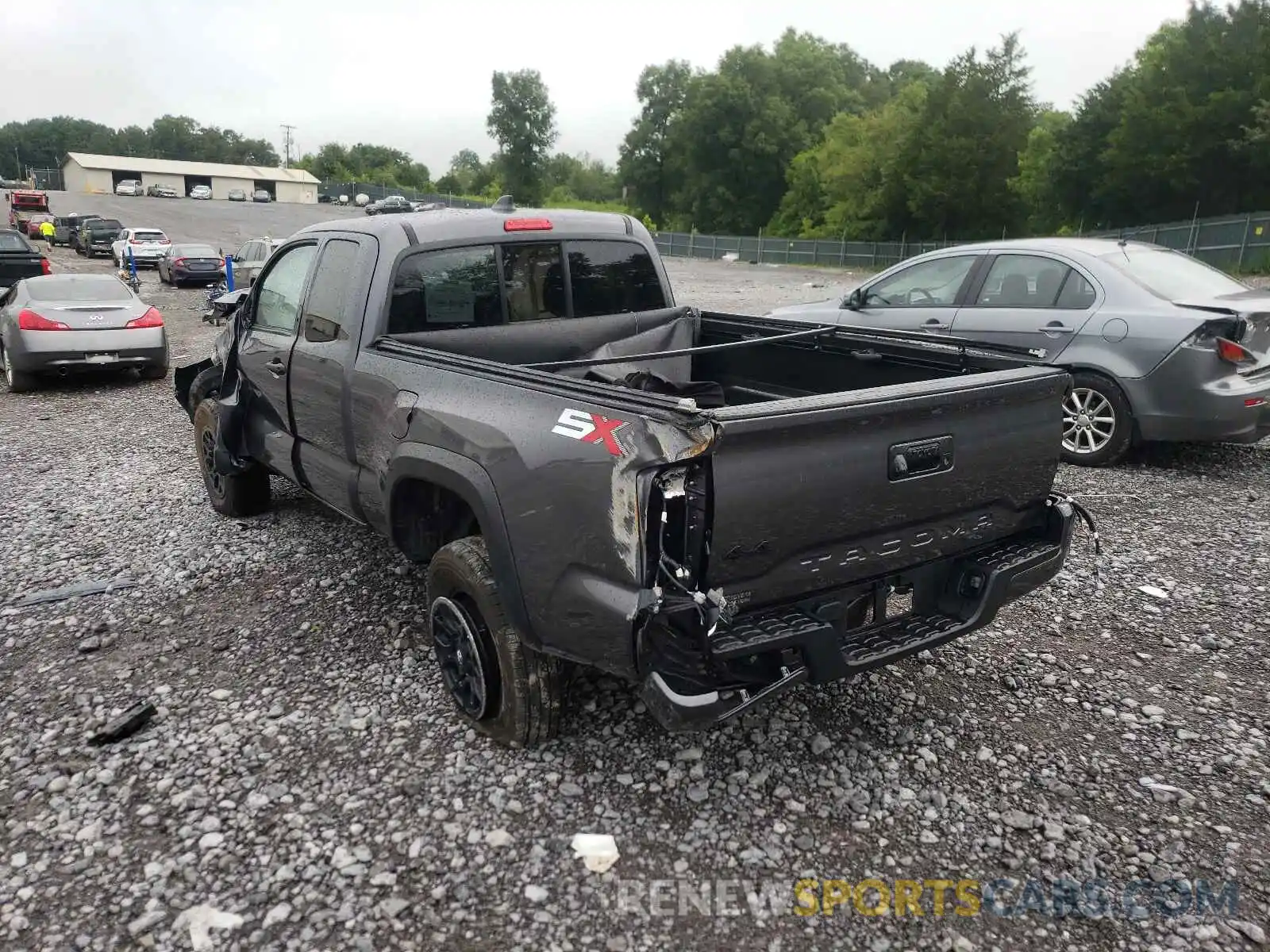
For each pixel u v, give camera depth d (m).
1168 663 4.21
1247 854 2.97
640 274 5.10
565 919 2.70
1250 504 6.39
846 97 86.00
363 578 5.17
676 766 3.40
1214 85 37.78
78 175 103.56
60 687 4.03
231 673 4.14
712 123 78.62
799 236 71.81
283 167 144.38
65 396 11.29
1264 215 27.53
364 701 3.88
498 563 3.17
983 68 49.00
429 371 3.69
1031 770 3.41
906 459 3.06
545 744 3.52
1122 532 5.86
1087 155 43.91
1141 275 7.11
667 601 2.71
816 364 4.64
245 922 2.67
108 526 6.16
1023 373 3.50
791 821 3.12
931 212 51.06
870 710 3.81
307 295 4.70
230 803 3.20
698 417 2.60
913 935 2.65
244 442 5.68
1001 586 3.35
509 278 4.58
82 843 3.01
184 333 17.11
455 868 2.89
